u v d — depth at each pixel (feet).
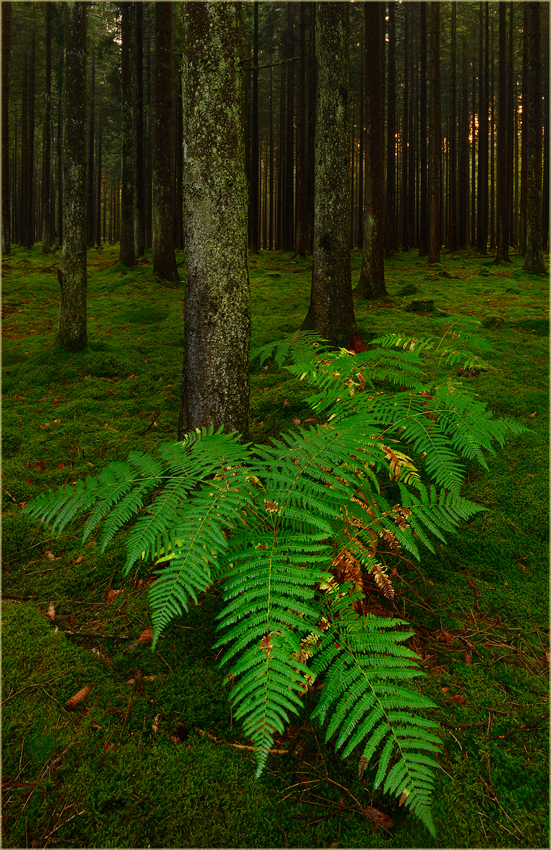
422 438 8.25
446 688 6.89
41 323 30.07
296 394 16.01
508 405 14.39
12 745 6.16
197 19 9.92
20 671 7.25
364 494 7.80
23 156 87.61
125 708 6.69
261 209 142.82
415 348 10.23
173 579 5.50
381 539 9.00
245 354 10.94
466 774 5.77
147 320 29.37
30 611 8.53
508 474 11.68
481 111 79.41
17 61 85.40
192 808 5.52
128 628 8.13
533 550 9.62
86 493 6.48
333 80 20.13
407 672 5.31
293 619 5.16
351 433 6.98
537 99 44.75
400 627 7.80
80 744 6.18
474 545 9.76
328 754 6.05
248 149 74.79
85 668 7.31
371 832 5.31
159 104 40.19
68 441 15.28
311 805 5.57
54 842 5.18
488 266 54.90
